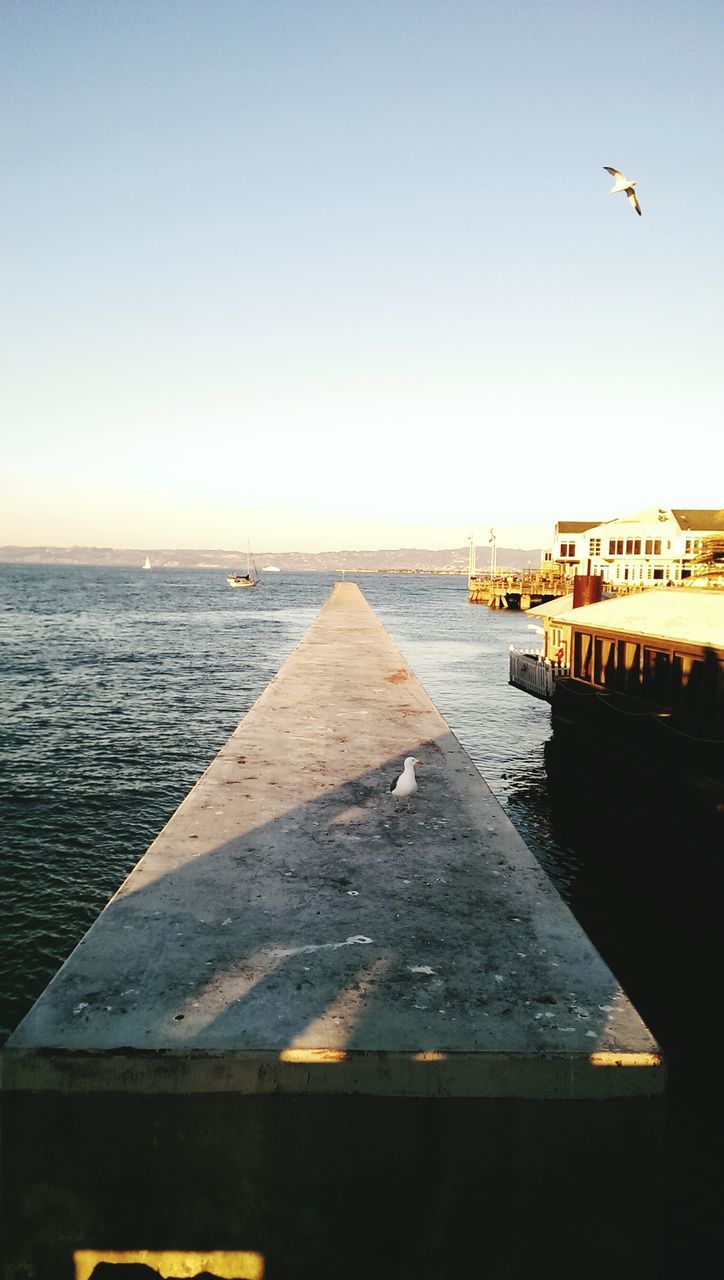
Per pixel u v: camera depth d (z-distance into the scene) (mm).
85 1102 2361
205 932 3314
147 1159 2377
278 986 2838
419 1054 2377
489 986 2883
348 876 4035
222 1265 2412
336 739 7512
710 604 14227
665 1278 5094
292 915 3521
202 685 31891
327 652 15609
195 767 18922
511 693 31469
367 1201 2398
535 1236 2396
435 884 3957
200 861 4195
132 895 3713
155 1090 2363
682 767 12031
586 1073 2398
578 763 16609
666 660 13430
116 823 14812
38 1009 2621
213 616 76562
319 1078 2369
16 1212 2398
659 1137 2422
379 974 2963
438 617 75000
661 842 11969
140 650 44625
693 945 10602
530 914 3609
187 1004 2682
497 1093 2389
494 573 110625
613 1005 2758
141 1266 2404
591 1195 2408
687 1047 8109
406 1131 2383
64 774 17938
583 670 17766
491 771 20078
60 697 28031
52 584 153750
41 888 11906
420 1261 2406
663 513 63719
